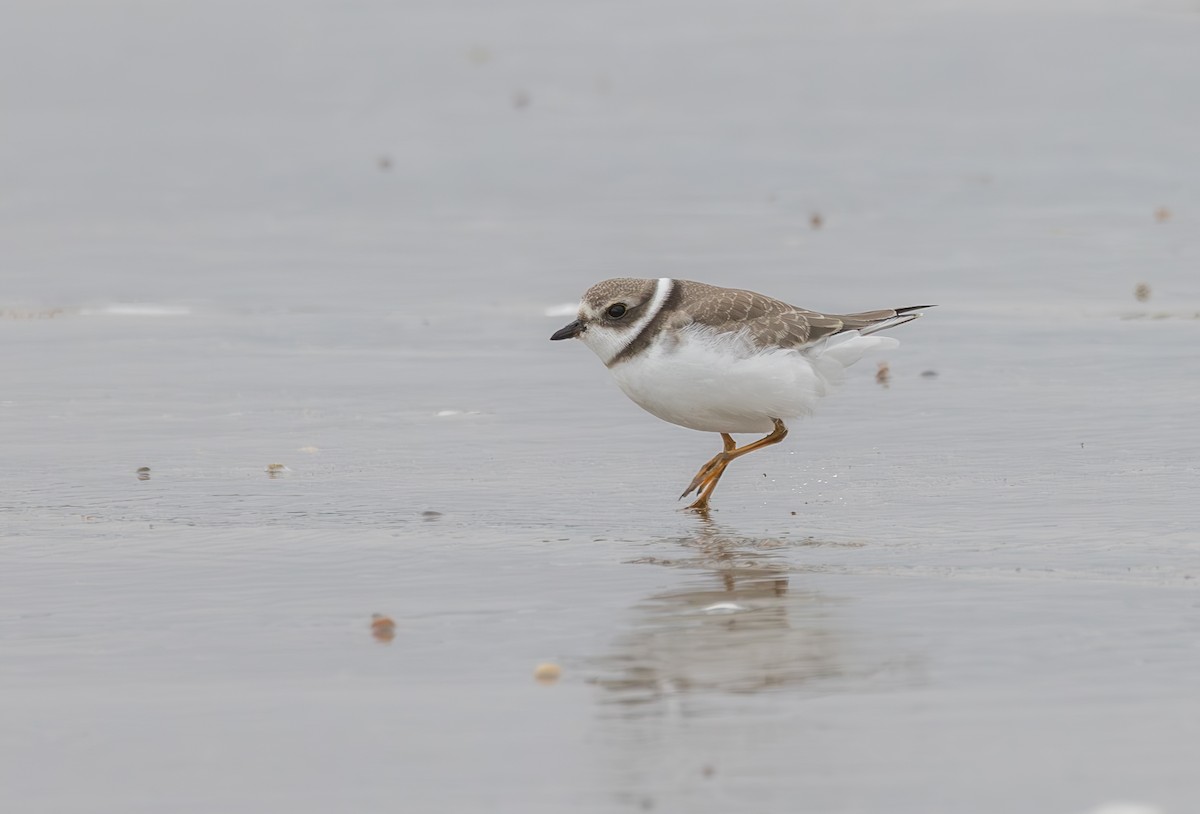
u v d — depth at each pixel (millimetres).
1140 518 10359
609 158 27844
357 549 10031
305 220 23609
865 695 7371
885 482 11508
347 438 13031
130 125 31969
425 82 36000
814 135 29359
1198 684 7449
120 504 11094
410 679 7738
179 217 23938
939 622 8422
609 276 19484
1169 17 39812
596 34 41594
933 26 40156
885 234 21750
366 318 17750
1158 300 17828
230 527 10523
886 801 6273
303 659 8047
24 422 13547
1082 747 6750
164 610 8867
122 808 6379
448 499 11250
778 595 8977
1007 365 15156
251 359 15938
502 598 9023
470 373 15336
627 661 7922
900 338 16328
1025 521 10391
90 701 7500
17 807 6402
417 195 25312
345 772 6660
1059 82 33281
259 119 32438
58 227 23250
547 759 6734
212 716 7293
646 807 6270
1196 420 12992
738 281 18938
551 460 12367
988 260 20062
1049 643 8047
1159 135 28359
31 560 9812
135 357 16016
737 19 43156
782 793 6359
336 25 44281
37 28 44250
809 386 10820
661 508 11023
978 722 7027
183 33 43312
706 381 10633
